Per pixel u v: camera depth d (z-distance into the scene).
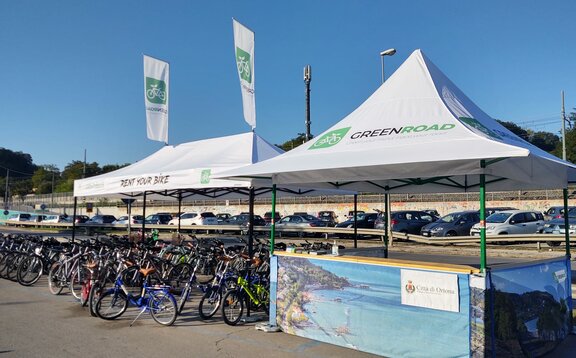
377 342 5.82
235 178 7.81
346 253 8.48
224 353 6.02
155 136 13.46
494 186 8.09
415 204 34.31
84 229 37.25
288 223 28.34
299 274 6.78
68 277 9.87
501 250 17.44
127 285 8.48
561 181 7.02
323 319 6.43
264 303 8.01
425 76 7.17
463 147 5.39
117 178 11.84
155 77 13.58
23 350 6.09
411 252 18.31
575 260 14.88
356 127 7.05
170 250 11.83
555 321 6.35
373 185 9.09
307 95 20.78
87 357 5.83
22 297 9.64
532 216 20.92
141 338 6.71
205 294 7.81
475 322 5.03
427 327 5.39
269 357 5.85
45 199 70.44
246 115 11.05
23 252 11.53
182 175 10.00
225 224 32.38
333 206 38.09
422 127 6.30
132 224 36.62
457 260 14.19
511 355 5.32
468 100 7.52
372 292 5.91
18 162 128.88
